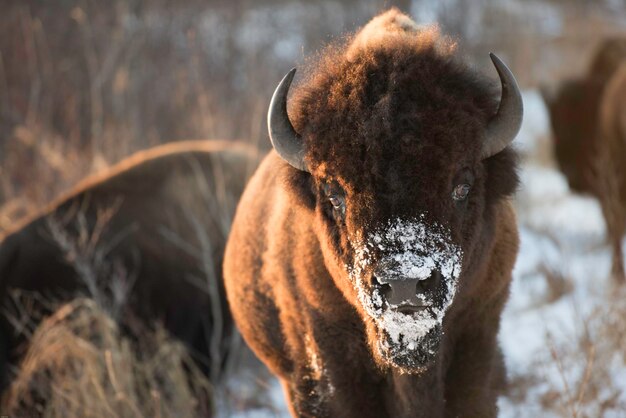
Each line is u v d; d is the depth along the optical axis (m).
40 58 42.12
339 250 14.67
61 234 23.70
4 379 22.59
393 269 13.31
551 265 29.34
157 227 24.69
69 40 43.59
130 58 43.03
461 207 14.54
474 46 54.03
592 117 36.09
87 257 23.59
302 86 15.60
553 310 26.50
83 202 24.91
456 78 14.75
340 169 14.03
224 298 24.52
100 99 38.66
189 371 23.94
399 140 13.74
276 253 16.86
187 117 39.72
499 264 16.19
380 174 13.69
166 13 46.72
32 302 23.36
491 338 16.64
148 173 25.52
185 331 24.41
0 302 23.20
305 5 54.91
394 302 13.34
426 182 13.73
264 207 17.94
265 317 17.95
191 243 24.64
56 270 23.73
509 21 60.22
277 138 14.98
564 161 37.31
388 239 13.52
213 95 40.78
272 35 51.91
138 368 22.31
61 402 20.98
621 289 26.17
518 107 14.59
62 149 36.38
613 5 69.00
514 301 28.41
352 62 14.80
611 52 36.38
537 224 36.03
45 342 21.61
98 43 43.59
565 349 23.02
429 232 13.66
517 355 24.30
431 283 13.53
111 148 35.47
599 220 37.56
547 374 22.78
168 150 26.47
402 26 16.61
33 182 33.53
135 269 24.27
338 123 14.15
